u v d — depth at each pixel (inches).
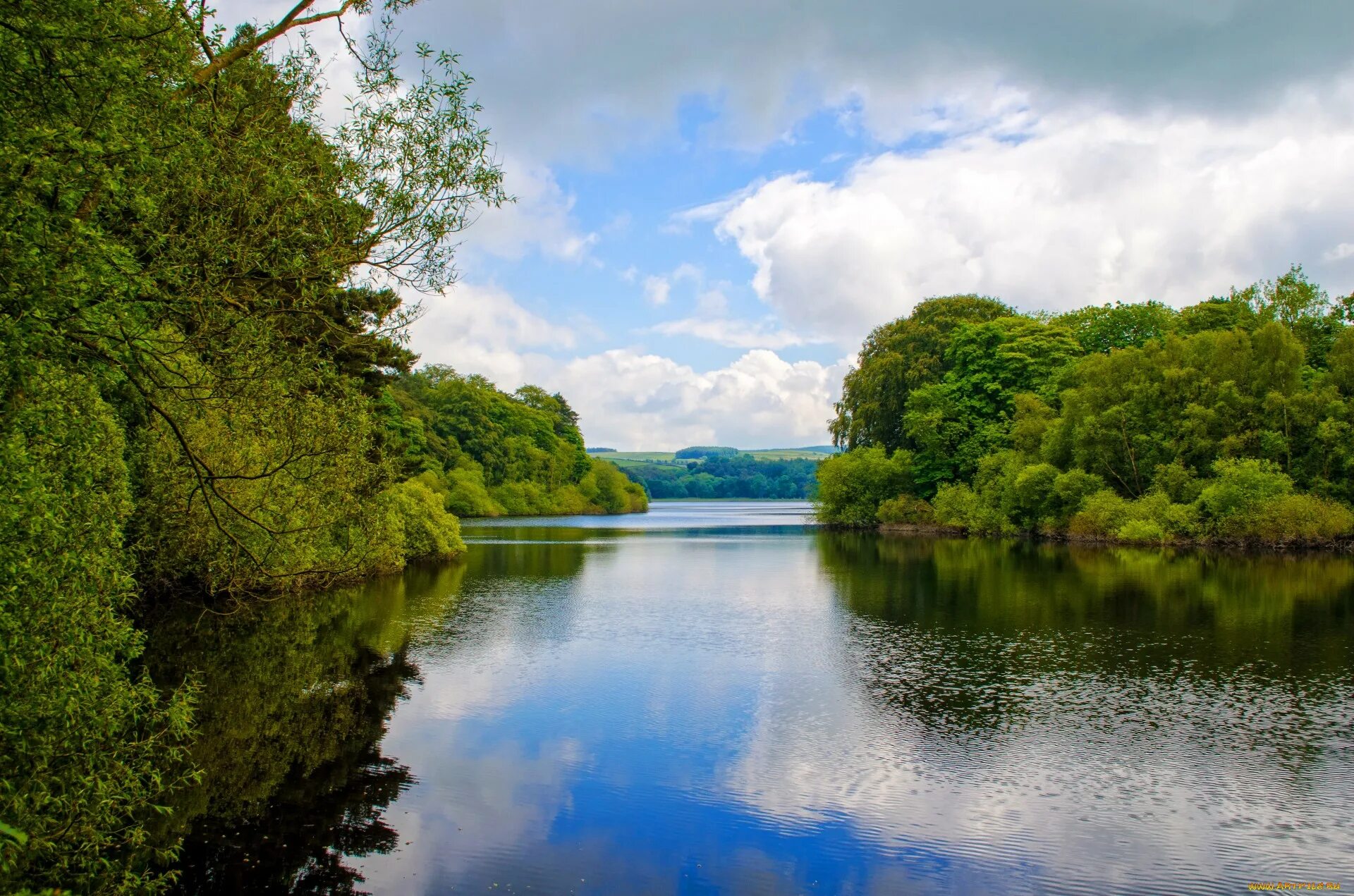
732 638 869.2
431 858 388.5
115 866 347.3
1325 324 2121.1
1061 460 2169.0
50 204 282.4
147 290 309.0
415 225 398.6
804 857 392.8
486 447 4045.3
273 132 389.4
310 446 423.2
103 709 363.3
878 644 832.9
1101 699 636.1
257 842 402.0
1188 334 2313.0
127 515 609.0
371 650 797.2
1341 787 468.8
